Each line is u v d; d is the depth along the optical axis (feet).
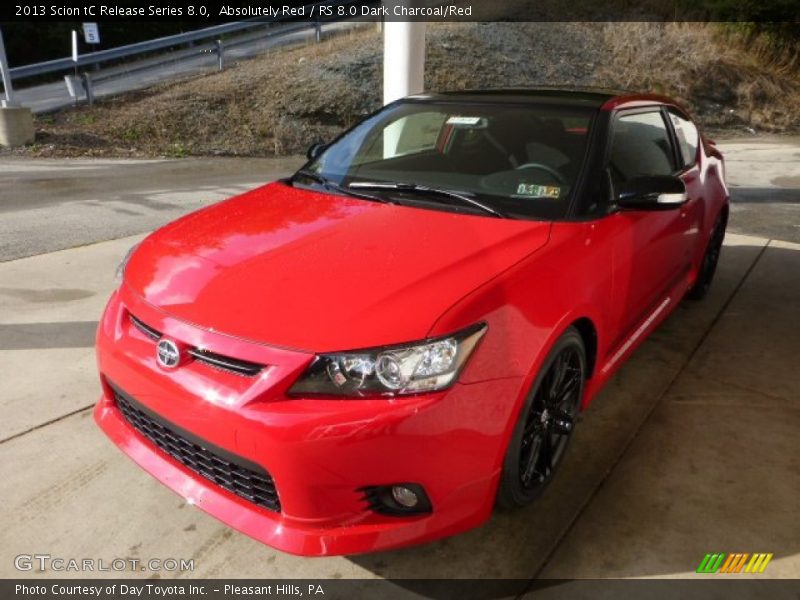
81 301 14.15
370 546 6.44
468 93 11.28
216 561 7.26
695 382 11.34
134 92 46.73
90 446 9.19
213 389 6.49
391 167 10.18
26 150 36.42
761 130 49.65
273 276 7.20
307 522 6.42
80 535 7.57
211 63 53.62
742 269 17.34
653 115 11.56
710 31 61.21
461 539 7.59
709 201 13.44
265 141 40.32
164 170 33.12
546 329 7.29
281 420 6.11
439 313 6.51
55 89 52.29
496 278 7.09
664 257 10.97
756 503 8.27
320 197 9.53
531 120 10.02
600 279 8.48
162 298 7.29
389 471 6.23
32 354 11.74
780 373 11.72
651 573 7.14
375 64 48.75
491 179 9.35
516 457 7.22
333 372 6.20
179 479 7.22
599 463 9.04
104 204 24.43
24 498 8.12
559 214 8.57
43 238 19.12
